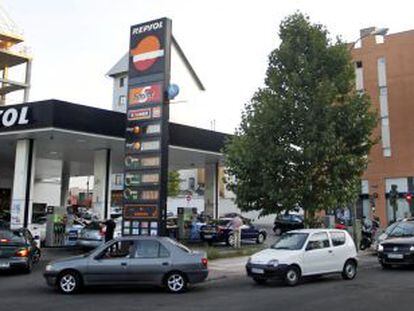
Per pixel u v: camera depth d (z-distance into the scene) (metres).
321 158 19.80
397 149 46.78
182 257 13.35
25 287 13.97
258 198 20.95
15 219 25.09
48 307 10.98
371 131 20.94
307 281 15.50
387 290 13.42
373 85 48.62
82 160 35.56
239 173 20.91
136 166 20.19
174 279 13.21
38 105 22.73
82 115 23.33
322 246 15.36
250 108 21.44
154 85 20.23
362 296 12.42
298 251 14.80
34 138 25.33
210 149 28.72
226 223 28.20
